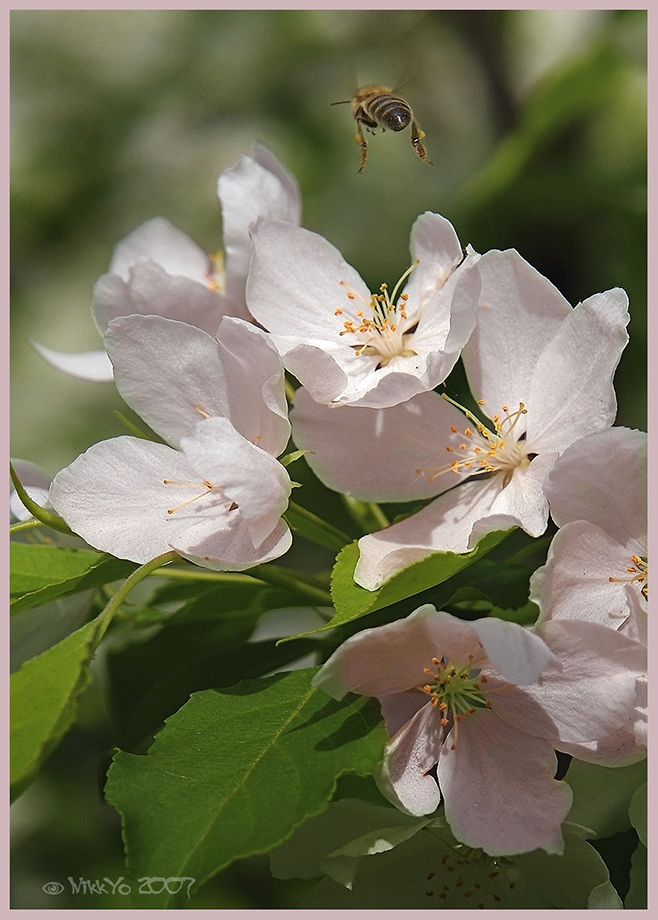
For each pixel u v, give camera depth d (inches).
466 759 17.1
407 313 18.7
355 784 18.4
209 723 16.9
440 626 16.6
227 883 21.4
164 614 19.2
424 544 17.8
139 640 19.1
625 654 16.8
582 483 17.1
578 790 17.3
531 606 17.7
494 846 16.7
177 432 17.9
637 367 25.0
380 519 18.9
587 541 17.2
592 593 17.2
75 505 17.7
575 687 17.0
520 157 25.8
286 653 18.8
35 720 16.3
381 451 18.2
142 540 17.6
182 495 17.9
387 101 20.3
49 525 17.5
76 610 18.7
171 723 16.9
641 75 26.1
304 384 17.7
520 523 17.3
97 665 22.3
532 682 16.4
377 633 16.6
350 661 16.7
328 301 18.8
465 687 17.1
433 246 18.7
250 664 18.8
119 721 18.9
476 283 17.6
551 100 25.9
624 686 16.8
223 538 17.7
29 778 16.0
